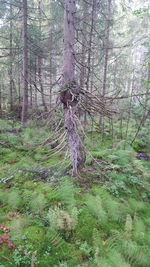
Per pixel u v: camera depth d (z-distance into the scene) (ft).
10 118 34.27
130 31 36.81
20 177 14.75
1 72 35.73
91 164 16.80
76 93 12.85
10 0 32.14
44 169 15.51
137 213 11.84
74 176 14.39
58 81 14.05
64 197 11.87
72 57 13.10
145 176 15.52
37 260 8.13
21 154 19.25
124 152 17.72
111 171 15.83
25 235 9.25
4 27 33.99
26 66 26.53
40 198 11.37
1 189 13.07
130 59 43.16
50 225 9.88
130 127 28.04
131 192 13.80
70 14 12.59
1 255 8.18
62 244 9.04
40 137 21.59
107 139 24.53
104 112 13.82
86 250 8.75
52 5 31.48
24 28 26.21
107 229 10.18
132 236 9.82
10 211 11.11
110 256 8.27
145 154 20.76
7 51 38.50
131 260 8.59
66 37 12.82
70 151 14.15
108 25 26.48
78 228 9.96
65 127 13.65
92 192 12.95
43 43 33.71
